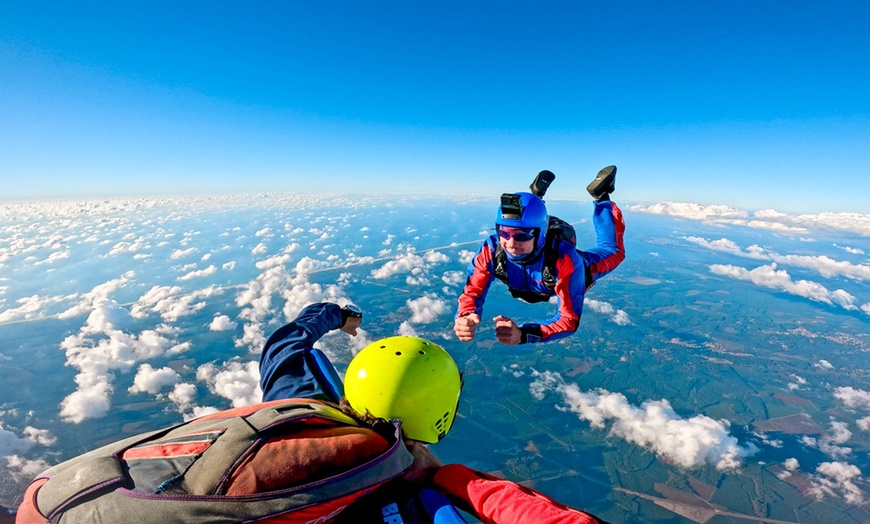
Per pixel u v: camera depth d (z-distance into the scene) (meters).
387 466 1.95
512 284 5.11
